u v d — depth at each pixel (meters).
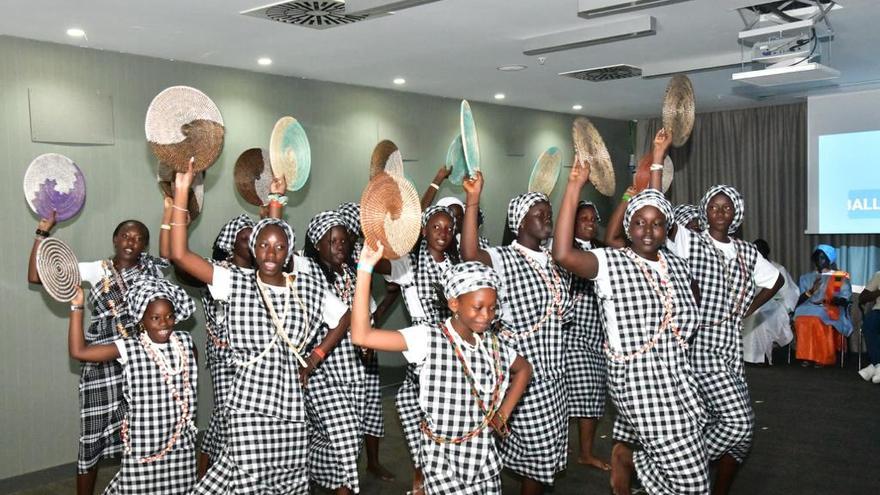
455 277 2.74
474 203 3.72
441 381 2.77
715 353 4.00
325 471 4.04
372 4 4.07
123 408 4.52
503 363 2.88
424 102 7.80
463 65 6.34
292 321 3.50
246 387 3.41
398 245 2.84
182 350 3.71
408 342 2.78
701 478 3.34
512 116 8.82
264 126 6.39
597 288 3.42
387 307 5.11
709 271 3.99
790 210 9.55
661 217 3.36
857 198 8.67
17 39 4.96
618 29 5.06
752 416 3.95
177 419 3.66
